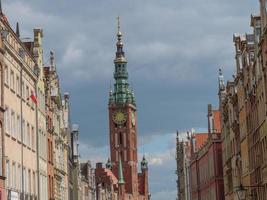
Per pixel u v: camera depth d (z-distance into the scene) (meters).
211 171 188.12
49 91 126.94
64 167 146.50
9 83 91.12
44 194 117.75
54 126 133.12
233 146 148.38
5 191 84.81
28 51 106.12
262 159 109.94
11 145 90.75
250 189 124.75
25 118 101.81
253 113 118.12
